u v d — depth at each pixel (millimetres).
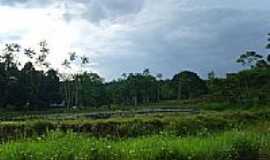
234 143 13867
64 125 28078
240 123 32938
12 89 76625
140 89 96875
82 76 89438
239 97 70250
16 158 9914
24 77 79812
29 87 79688
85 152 10500
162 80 100000
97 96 91875
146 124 30203
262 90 71625
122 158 10812
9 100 75938
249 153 13633
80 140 11641
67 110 71750
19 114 61719
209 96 81188
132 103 90875
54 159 10016
